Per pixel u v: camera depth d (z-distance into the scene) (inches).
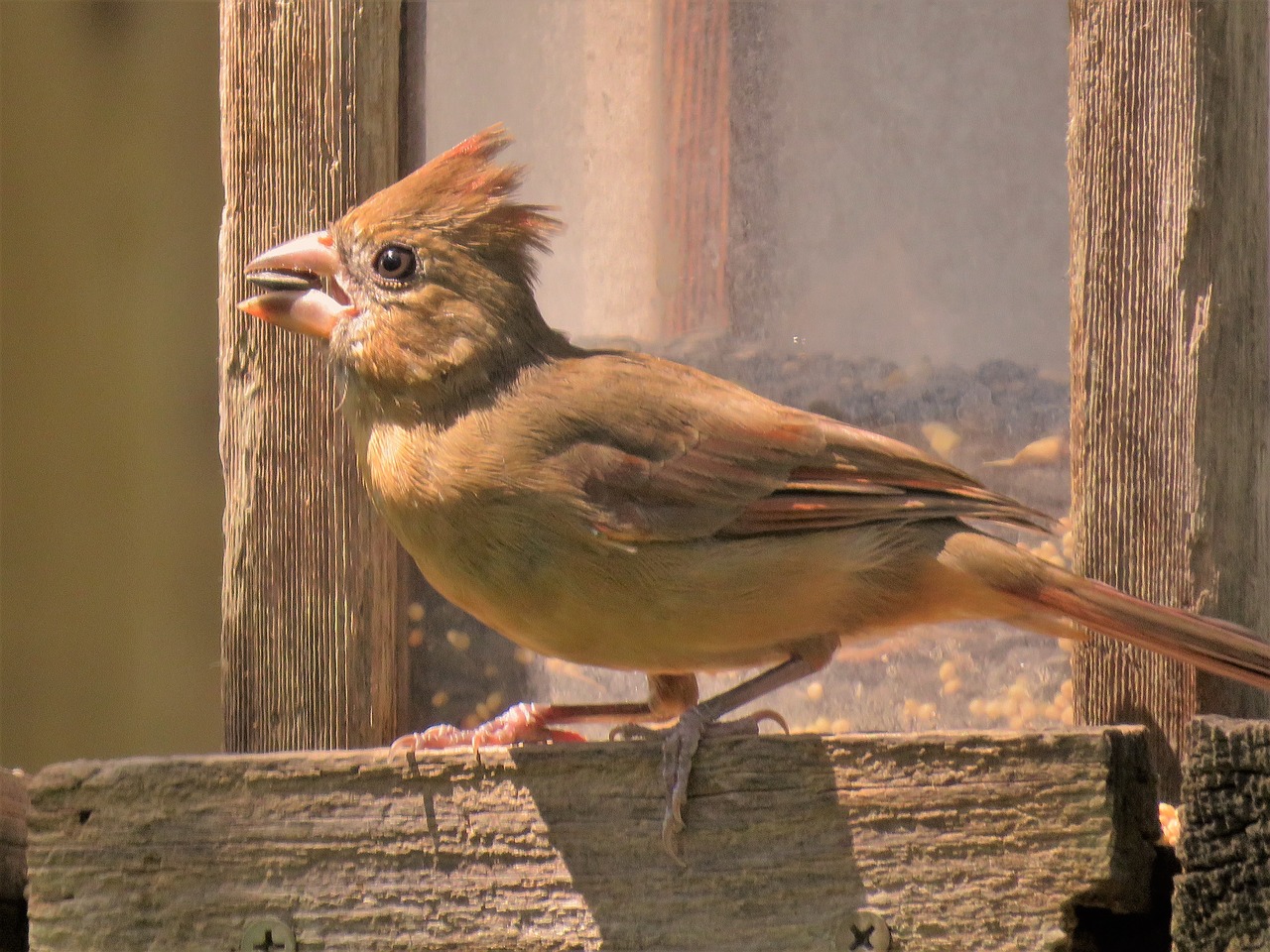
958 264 346.3
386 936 278.4
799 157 358.0
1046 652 334.0
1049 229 340.5
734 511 296.2
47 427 478.3
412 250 311.6
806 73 358.9
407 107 348.5
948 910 257.4
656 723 339.9
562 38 366.9
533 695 346.9
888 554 299.7
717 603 293.7
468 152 321.7
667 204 362.9
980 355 344.5
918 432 345.7
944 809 259.6
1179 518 306.2
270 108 338.6
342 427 331.3
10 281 476.7
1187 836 247.4
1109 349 311.6
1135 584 308.8
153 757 295.0
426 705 344.8
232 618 333.7
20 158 478.3
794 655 304.8
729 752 268.7
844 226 354.6
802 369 354.3
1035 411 339.3
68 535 478.3
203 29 486.9
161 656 479.8
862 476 302.7
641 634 297.4
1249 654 291.3
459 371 305.7
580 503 292.7
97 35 484.4
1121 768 257.4
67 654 475.8
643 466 295.4
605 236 364.2
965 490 304.8
